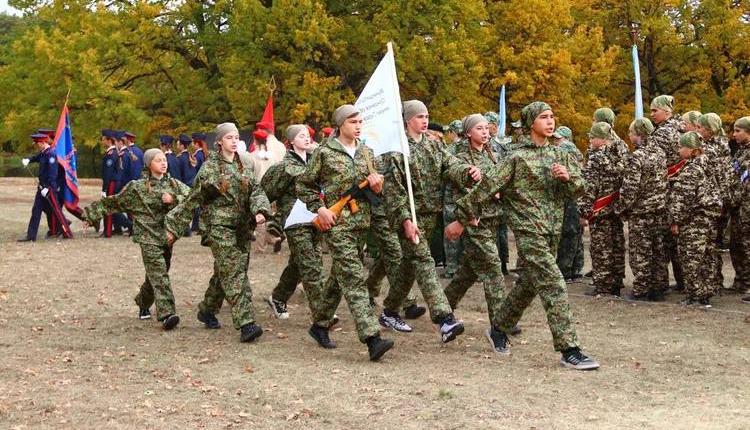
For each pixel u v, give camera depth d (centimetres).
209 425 547
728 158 1032
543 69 2528
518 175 684
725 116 2695
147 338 823
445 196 1133
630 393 616
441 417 558
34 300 1032
